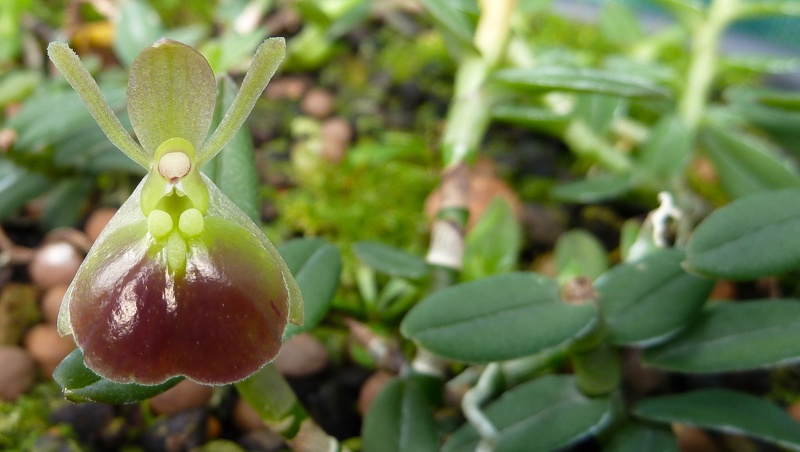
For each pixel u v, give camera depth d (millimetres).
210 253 97
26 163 151
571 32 249
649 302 115
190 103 97
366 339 136
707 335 116
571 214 179
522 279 115
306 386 137
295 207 175
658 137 166
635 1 257
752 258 107
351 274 161
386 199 181
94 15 206
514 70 146
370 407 120
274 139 196
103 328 94
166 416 130
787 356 110
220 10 222
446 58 223
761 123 170
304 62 215
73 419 127
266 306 97
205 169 114
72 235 151
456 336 111
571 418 117
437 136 200
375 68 221
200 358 94
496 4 156
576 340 113
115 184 172
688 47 235
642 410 118
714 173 181
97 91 94
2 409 132
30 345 139
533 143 201
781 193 111
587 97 180
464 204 146
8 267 149
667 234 153
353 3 198
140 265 96
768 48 232
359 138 199
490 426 118
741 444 134
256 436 131
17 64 203
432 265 135
